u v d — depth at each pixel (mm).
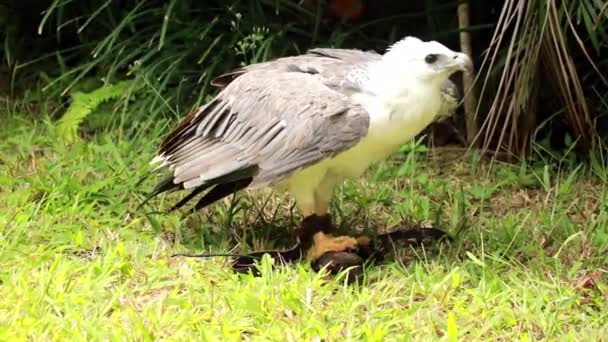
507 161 10977
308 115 7773
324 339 6977
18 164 10336
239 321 7234
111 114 11438
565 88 9961
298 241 8523
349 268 7902
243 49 10672
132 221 9047
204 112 8516
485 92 11258
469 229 9148
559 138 11242
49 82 12102
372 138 7945
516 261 8430
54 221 8984
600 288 7867
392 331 7180
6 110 11891
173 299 7488
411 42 7895
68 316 7195
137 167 10102
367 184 10250
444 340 6945
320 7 11672
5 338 6828
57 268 7938
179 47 11695
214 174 8102
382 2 12234
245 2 11828
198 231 9055
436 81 7859
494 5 11617
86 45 11969
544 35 9602
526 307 7445
